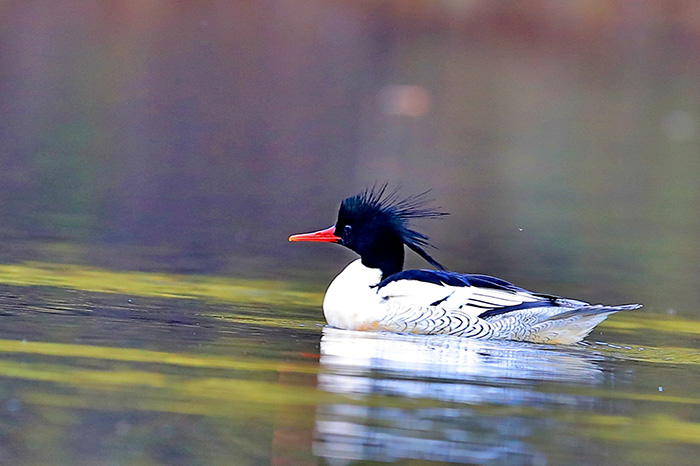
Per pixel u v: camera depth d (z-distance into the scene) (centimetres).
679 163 2912
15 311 1058
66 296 1149
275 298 1250
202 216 1872
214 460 684
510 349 1043
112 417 754
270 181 2316
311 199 2123
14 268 1286
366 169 2533
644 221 2130
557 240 1855
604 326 1200
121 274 1307
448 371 925
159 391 818
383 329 1099
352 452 709
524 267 1605
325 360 941
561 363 990
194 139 2755
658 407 852
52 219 1700
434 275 1118
